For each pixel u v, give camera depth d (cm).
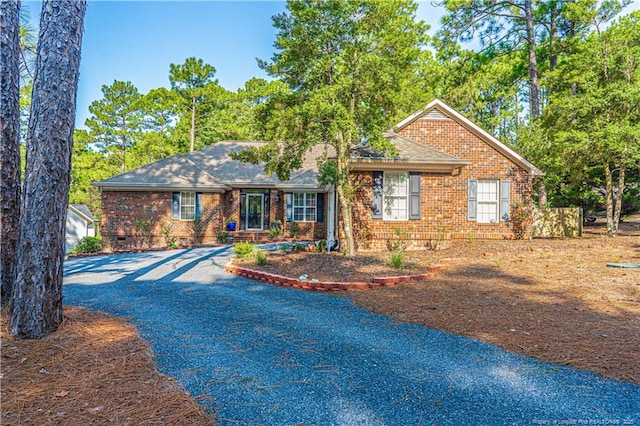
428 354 427
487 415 301
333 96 1016
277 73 1141
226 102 3309
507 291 717
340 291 756
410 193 1240
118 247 1823
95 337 459
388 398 328
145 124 3728
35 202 446
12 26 533
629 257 1046
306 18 1037
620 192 1520
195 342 465
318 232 1967
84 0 477
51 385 332
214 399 323
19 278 442
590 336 471
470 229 1539
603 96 1375
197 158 2223
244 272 941
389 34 1088
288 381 360
